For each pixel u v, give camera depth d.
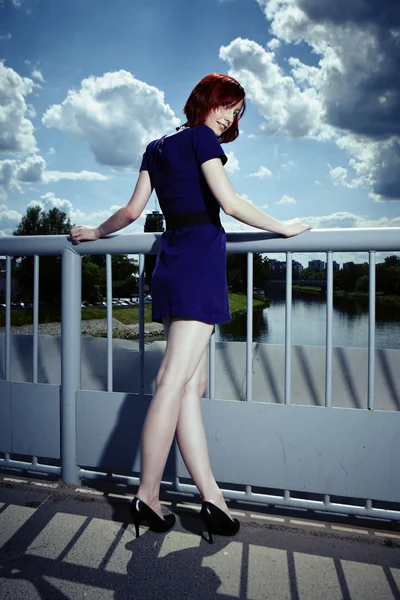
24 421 1.66
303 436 1.34
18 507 1.44
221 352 2.04
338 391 1.92
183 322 1.14
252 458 1.38
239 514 1.42
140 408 1.49
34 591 1.02
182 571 1.10
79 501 1.48
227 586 1.04
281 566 1.13
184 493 1.51
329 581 1.07
